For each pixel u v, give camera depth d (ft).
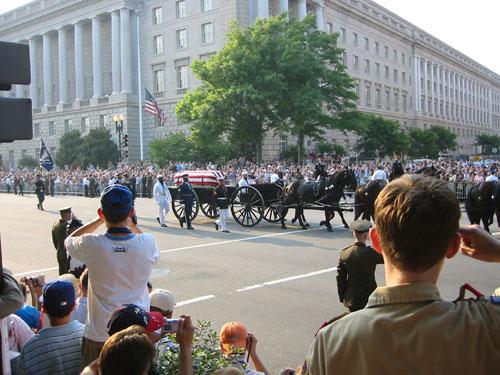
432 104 351.46
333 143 212.02
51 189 144.36
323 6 232.53
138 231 14.87
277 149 196.65
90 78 251.39
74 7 244.22
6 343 12.04
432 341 5.51
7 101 10.19
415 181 6.46
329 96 151.23
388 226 6.13
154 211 83.46
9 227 66.49
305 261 39.52
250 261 40.16
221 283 33.30
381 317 5.79
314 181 56.75
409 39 315.17
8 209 94.89
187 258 42.22
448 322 5.60
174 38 212.23
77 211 86.89
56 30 259.39
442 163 133.28
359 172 119.44
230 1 192.75
